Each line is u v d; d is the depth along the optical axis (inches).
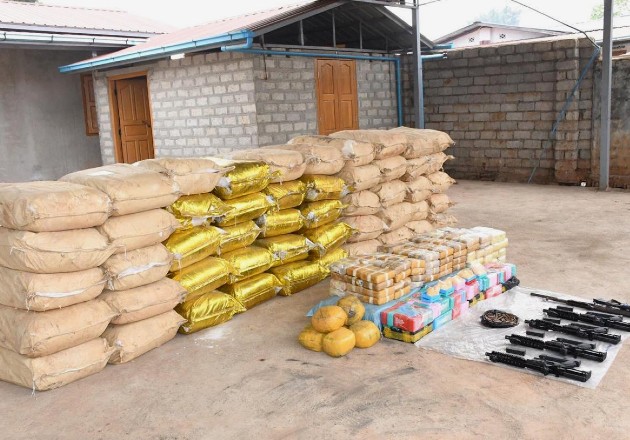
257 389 128.9
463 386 124.9
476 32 847.1
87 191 135.7
